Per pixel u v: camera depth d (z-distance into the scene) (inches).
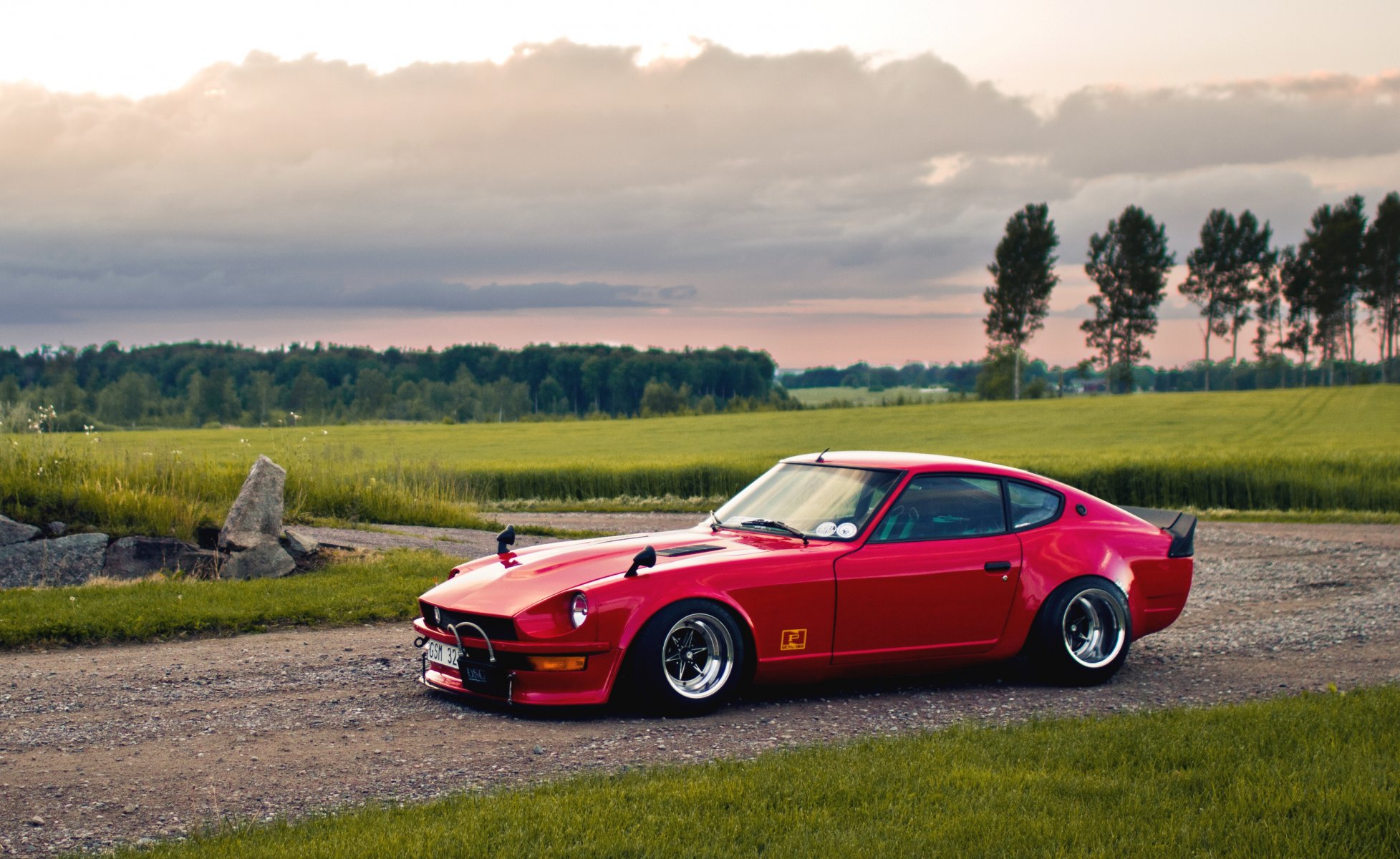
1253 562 538.0
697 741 199.6
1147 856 132.7
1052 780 162.4
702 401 4968.0
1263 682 255.8
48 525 432.8
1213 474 1021.8
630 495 1103.0
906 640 238.8
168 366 5733.3
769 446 2171.5
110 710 222.8
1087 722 201.6
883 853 133.0
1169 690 249.4
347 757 188.7
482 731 206.7
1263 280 5177.2
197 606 330.6
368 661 271.9
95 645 293.9
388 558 451.2
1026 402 3595.0
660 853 132.6
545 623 211.2
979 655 247.8
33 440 536.7
